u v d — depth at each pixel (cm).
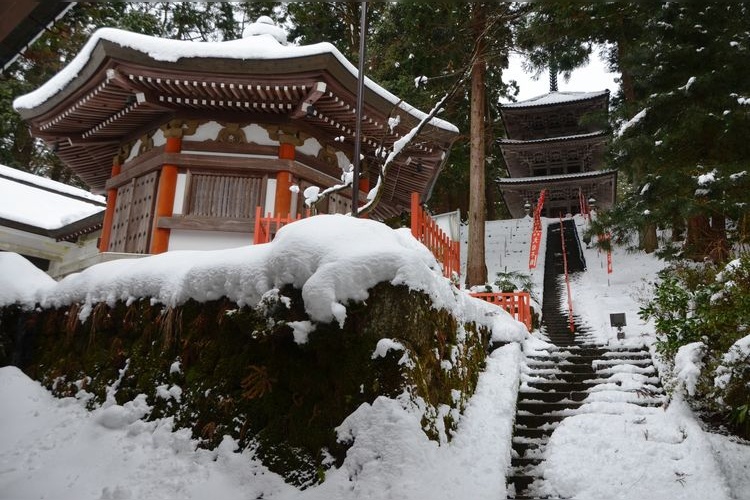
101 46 883
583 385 705
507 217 3825
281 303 475
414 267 495
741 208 1055
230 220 980
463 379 605
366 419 436
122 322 630
